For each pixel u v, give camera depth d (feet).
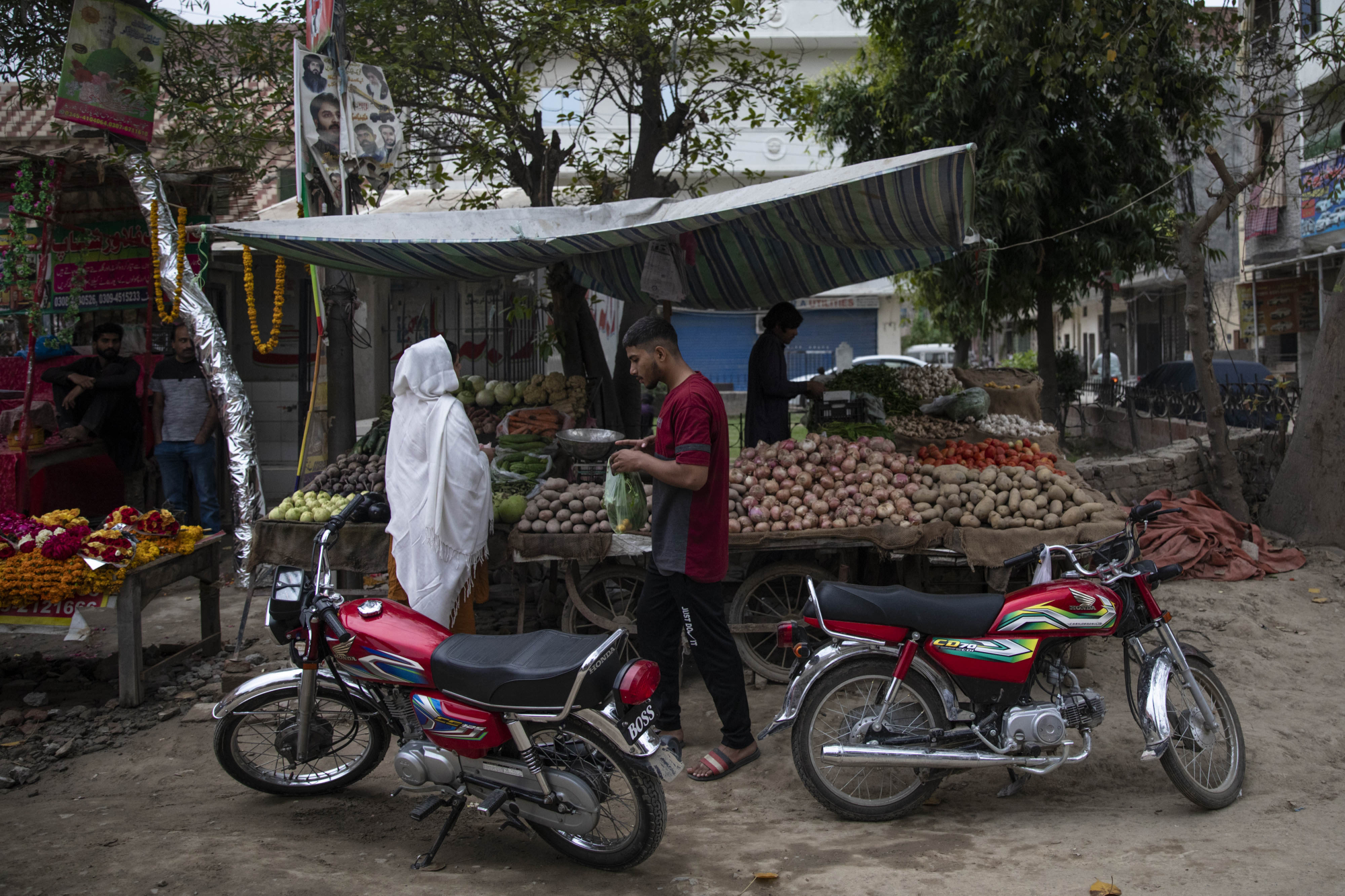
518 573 19.77
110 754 14.70
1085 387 66.74
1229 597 21.35
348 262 19.36
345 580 18.69
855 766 12.23
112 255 28.84
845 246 19.33
